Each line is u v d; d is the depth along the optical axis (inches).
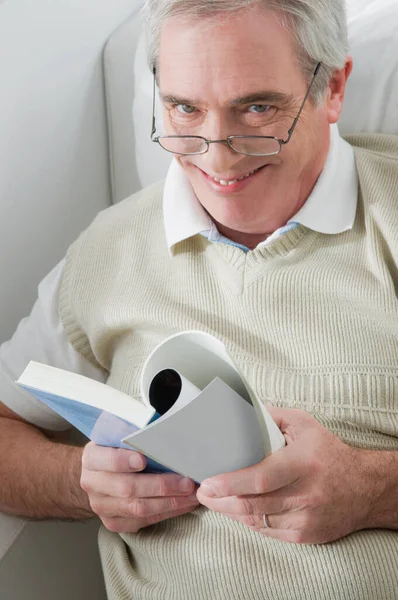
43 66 63.2
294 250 52.1
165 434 36.3
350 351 49.7
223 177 47.9
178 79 45.7
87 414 40.9
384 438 49.5
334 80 50.1
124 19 72.8
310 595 45.8
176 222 53.9
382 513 46.2
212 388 35.6
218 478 40.9
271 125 46.7
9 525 55.2
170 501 47.5
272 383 50.1
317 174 52.4
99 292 56.6
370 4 59.1
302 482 43.4
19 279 65.7
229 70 44.6
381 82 58.3
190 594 48.5
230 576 47.2
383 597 45.3
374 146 58.0
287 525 44.5
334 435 46.3
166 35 45.8
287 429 45.1
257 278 51.8
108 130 70.8
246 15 44.1
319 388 49.5
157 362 39.1
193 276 53.6
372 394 49.1
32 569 56.0
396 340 49.9
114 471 44.9
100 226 58.9
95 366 60.4
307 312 50.9
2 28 58.4
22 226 64.7
